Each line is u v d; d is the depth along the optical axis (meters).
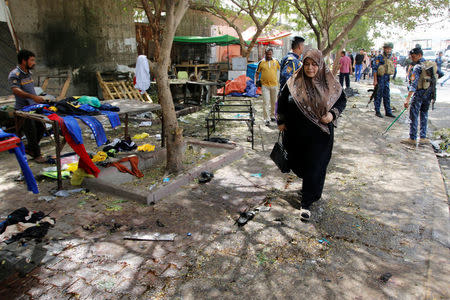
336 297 2.58
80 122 4.68
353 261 3.00
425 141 6.60
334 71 13.36
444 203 4.08
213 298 2.56
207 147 6.07
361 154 5.93
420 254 3.10
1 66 8.08
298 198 4.26
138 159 5.16
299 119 3.58
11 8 8.46
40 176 4.93
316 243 3.28
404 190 4.45
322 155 3.61
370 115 9.26
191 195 4.32
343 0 7.61
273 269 2.90
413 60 6.29
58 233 3.46
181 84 10.90
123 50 12.02
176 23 4.30
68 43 10.05
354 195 4.32
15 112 4.93
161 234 3.42
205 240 3.32
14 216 3.51
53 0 9.46
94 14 10.73
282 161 3.92
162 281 2.75
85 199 4.22
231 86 13.34
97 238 3.37
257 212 3.89
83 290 2.65
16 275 2.82
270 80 7.88
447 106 11.37
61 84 9.99
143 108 5.60
